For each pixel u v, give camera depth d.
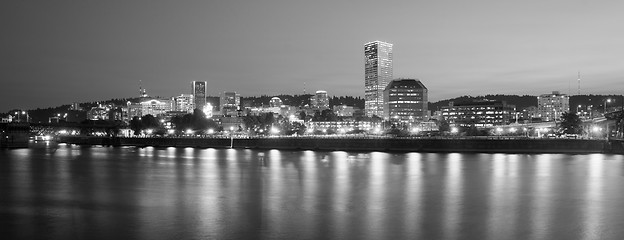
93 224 67.69
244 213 74.25
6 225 67.50
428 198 86.81
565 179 111.56
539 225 65.31
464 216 71.12
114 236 61.53
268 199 86.62
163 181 114.00
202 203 83.00
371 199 86.12
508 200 84.06
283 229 64.12
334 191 95.88
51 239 60.53
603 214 71.94
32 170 143.50
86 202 84.88
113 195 92.44
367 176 121.06
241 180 115.00
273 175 125.31
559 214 72.12
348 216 71.69
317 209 77.00
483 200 84.31
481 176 118.75
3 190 100.06
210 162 171.12
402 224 66.31
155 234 62.28
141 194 93.50
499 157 183.25
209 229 64.50
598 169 133.50
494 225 65.38
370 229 63.69
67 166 157.38
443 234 61.06
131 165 160.38
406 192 93.94
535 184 103.62
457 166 145.62
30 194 94.38
